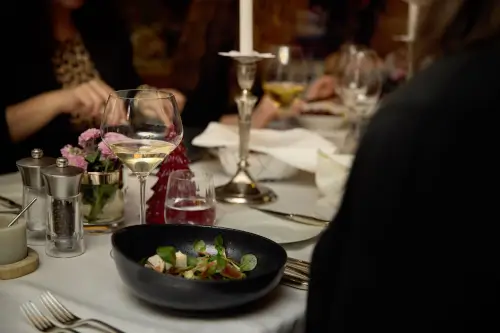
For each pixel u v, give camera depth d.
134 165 0.96
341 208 0.63
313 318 0.66
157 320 0.76
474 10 0.63
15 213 1.00
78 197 0.95
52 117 1.89
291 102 1.80
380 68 2.12
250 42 1.21
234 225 1.08
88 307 0.78
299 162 1.35
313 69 2.03
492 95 0.57
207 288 0.72
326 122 1.80
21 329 0.74
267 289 0.77
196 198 1.05
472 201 0.56
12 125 1.87
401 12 3.11
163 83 2.89
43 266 0.91
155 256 0.82
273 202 1.25
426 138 0.57
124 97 0.97
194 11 2.80
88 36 2.20
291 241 0.99
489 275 0.56
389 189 0.58
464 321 0.57
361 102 1.80
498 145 0.56
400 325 0.58
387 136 0.58
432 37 0.67
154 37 2.88
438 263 0.57
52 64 2.09
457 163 0.56
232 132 1.46
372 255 0.59
